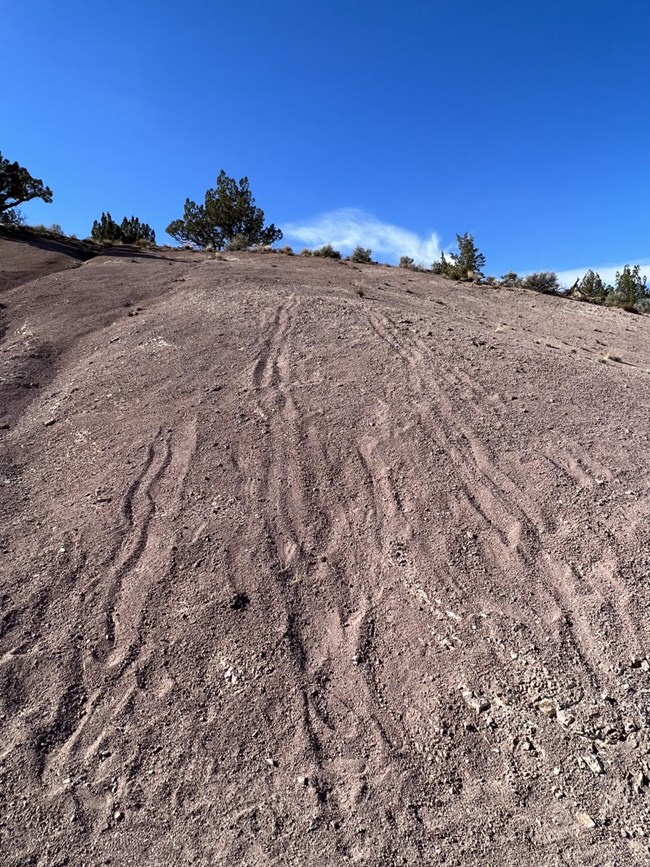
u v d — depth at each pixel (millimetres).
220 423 5754
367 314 9609
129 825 2453
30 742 2795
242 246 24266
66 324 9578
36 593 3715
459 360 7355
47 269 14750
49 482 5055
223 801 2541
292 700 3018
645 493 4430
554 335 10461
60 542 4195
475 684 3057
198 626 3447
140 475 4961
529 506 4344
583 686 2986
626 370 7809
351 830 2420
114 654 3289
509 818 2449
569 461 4902
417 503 4465
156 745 2789
